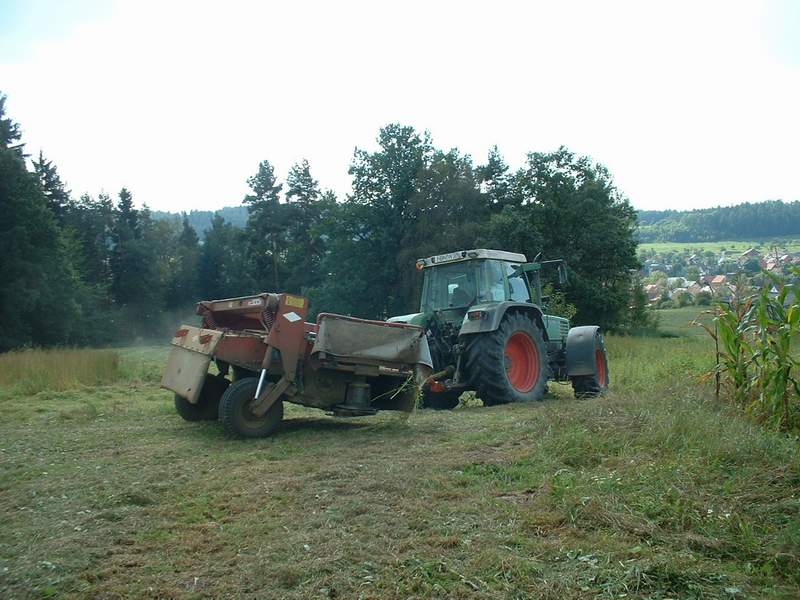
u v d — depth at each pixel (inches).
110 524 152.1
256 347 255.3
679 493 147.4
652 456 181.3
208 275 2588.6
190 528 148.9
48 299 1499.8
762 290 226.2
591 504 143.3
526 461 191.0
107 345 1861.5
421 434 248.7
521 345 366.6
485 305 351.6
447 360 369.1
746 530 128.6
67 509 164.1
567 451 192.2
